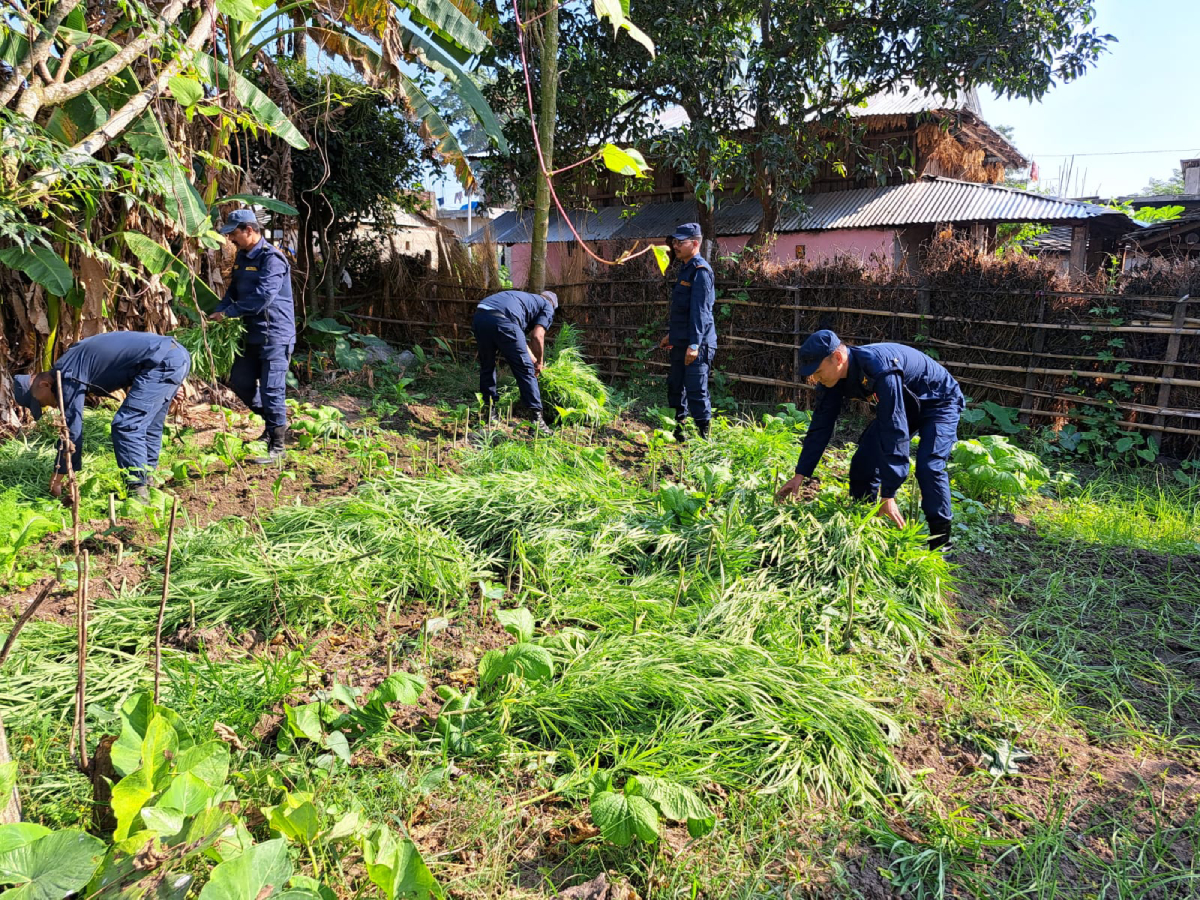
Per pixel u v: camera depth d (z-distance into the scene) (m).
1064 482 6.20
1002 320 7.83
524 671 2.72
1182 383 6.96
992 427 7.92
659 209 17.73
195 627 3.28
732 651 3.11
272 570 3.62
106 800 2.09
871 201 15.41
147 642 3.13
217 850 1.73
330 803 2.29
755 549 4.04
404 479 4.98
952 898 2.23
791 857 2.32
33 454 5.35
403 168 10.99
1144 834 2.48
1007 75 11.16
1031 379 7.74
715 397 9.42
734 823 2.41
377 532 4.13
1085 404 7.54
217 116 6.30
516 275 19.11
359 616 3.51
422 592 3.76
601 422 7.40
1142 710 3.18
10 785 1.64
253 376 5.98
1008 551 4.77
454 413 7.35
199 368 6.64
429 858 2.21
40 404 4.50
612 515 4.48
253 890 1.49
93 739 2.52
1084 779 2.74
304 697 2.80
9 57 4.12
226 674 2.90
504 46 11.16
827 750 2.73
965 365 8.04
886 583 3.85
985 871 2.31
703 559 3.99
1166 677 3.40
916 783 2.66
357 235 11.58
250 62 6.78
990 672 3.33
